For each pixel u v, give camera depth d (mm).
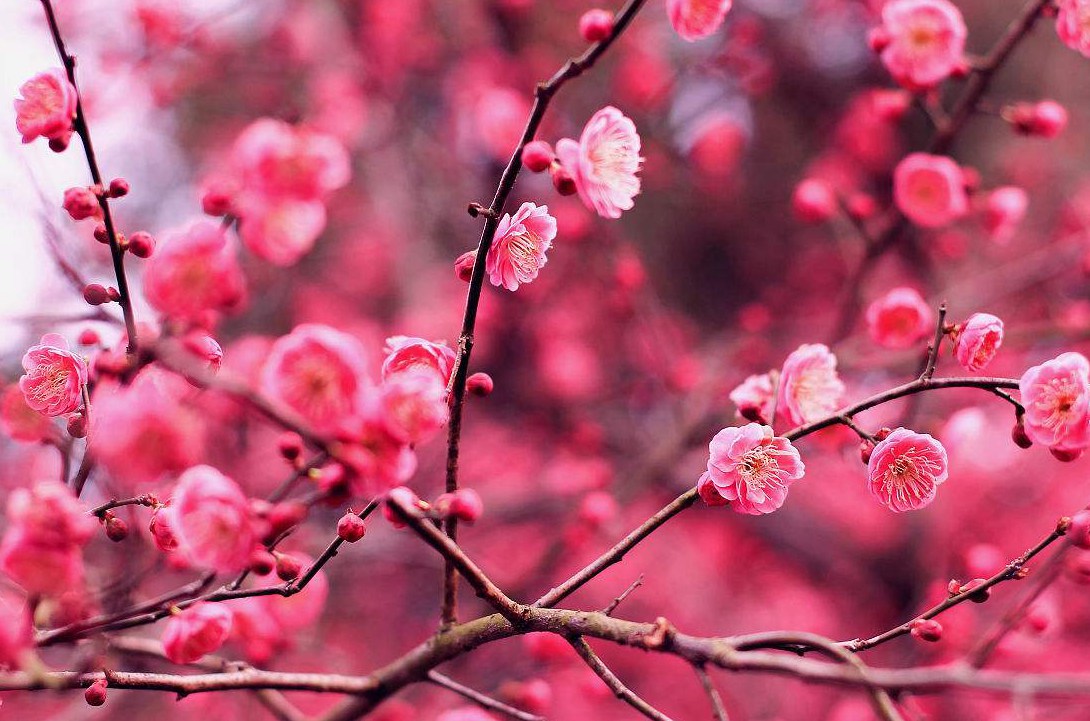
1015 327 4680
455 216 6449
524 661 4008
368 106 6309
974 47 6480
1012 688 1645
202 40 5559
